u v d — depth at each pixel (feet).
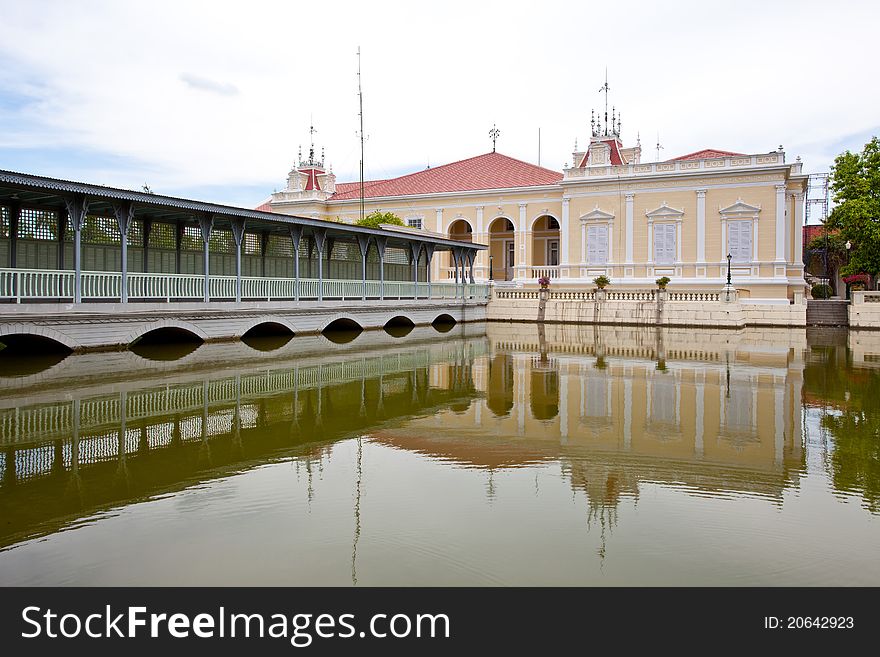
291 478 22.03
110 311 51.52
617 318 107.65
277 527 17.83
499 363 54.95
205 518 18.42
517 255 146.30
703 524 18.33
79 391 36.91
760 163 118.73
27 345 52.34
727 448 26.53
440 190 154.92
